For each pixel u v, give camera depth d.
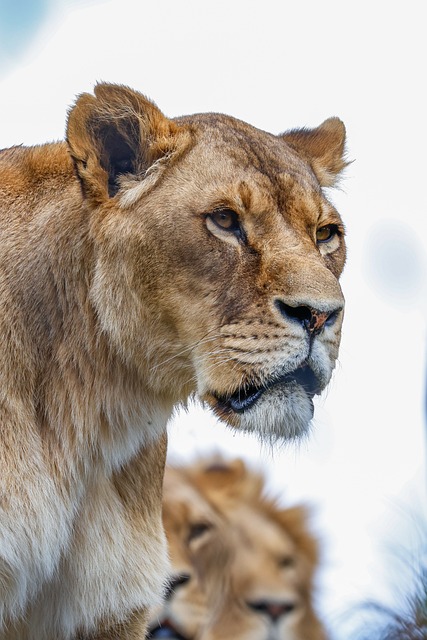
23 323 12.34
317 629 17.33
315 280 11.80
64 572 12.59
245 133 12.71
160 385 12.52
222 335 12.02
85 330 12.48
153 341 12.34
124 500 12.93
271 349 11.86
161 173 12.33
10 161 13.13
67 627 12.74
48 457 12.36
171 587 16.28
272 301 11.88
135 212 12.24
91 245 12.40
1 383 12.16
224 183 12.16
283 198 12.27
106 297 12.34
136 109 12.49
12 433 12.12
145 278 12.21
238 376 11.98
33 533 12.08
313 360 11.87
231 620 16.89
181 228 12.11
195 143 12.43
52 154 12.95
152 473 13.13
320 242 12.66
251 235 12.11
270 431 12.06
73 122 12.24
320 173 13.86
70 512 12.43
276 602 17.08
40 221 12.58
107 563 12.66
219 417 12.31
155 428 12.82
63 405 12.45
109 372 12.55
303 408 12.05
